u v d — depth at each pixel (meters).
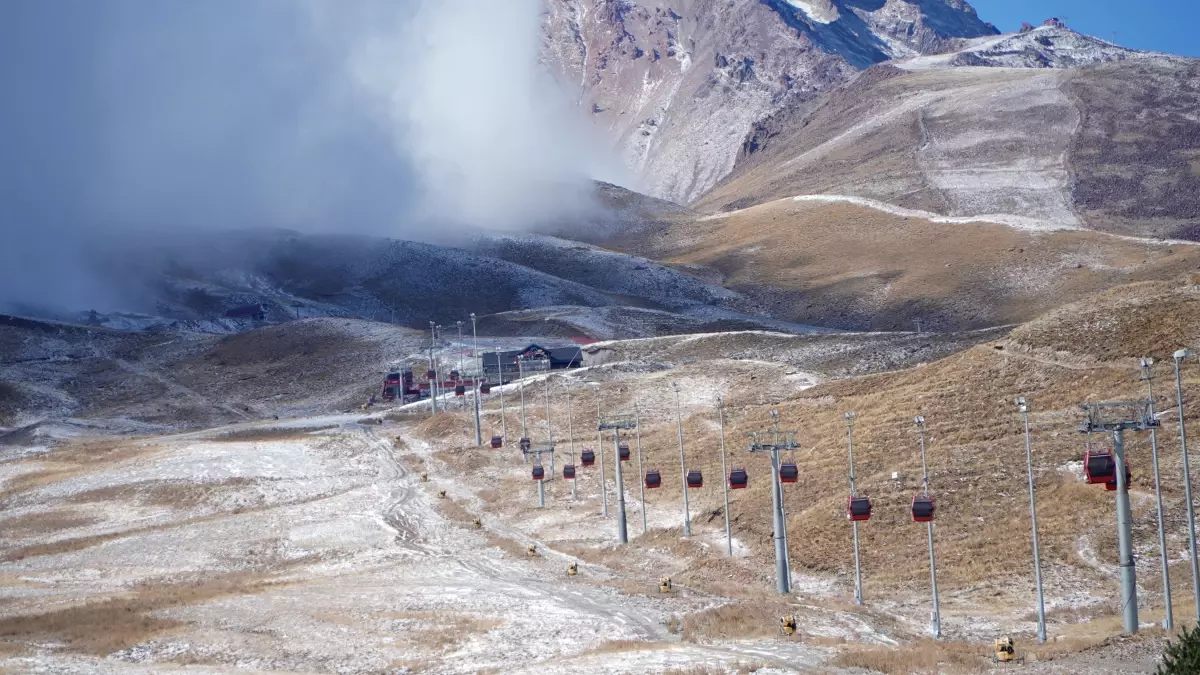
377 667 54.91
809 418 113.56
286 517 114.31
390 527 105.88
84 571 93.19
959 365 109.75
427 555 93.00
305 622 65.88
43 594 81.31
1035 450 81.94
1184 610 56.16
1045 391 95.50
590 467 123.31
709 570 78.38
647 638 58.28
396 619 65.88
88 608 71.19
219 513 121.06
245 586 80.50
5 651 59.84
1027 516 73.88
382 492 124.81
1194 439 78.50
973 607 63.84
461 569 85.38
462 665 54.31
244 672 54.38
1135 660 46.53
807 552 77.00
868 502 65.06
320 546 99.94
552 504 110.00
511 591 74.38
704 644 55.59
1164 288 108.94
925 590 68.06
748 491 95.50
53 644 61.44
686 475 90.75
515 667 52.81
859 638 55.81
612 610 66.38
